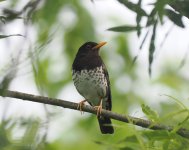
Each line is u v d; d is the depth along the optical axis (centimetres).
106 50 1557
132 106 1509
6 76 613
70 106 1002
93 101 1334
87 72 1280
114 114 1013
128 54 1555
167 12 900
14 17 663
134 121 844
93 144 1400
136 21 850
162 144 665
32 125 611
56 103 970
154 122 681
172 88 1573
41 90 754
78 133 1415
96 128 1427
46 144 614
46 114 633
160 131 657
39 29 1282
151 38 859
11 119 618
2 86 615
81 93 1317
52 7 1297
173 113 671
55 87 1490
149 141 659
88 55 1295
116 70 1546
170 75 1633
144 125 850
